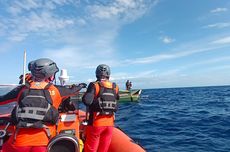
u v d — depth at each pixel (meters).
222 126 12.58
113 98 4.13
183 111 20.27
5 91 4.39
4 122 3.98
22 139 2.71
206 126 12.87
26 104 2.72
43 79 2.94
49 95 2.82
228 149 8.51
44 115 2.74
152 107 24.84
